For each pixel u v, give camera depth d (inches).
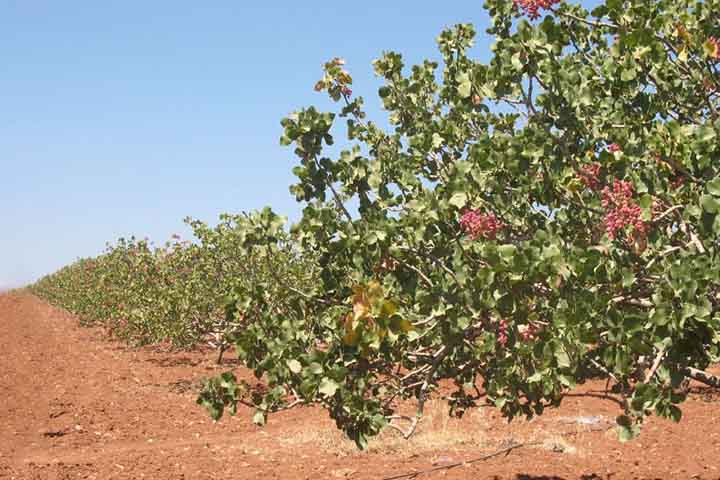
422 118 251.9
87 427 485.1
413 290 206.5
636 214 173.6
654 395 164.6
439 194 212.5
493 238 193.9
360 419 201.5
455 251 196.2
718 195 161.6
